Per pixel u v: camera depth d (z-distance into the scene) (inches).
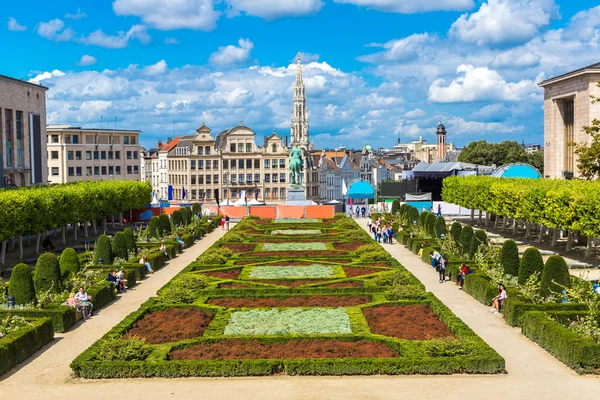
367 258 3080.7
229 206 6077.8
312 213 5679.1
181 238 4097.0
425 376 1537.9
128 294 2591.0
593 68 4756.4
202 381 1518.2
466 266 2655.0
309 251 3425.2
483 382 1493.6
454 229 3484.3
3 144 5531.5
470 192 5054.1
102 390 1467.8
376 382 1496.1
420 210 6107.3
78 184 5206.7
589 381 1503.4
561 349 1646.2
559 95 5285.4
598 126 4158.5
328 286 2488.9
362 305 2144.4
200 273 2812.5
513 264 2561.5
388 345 1710.1
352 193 6707.7
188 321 1966.0
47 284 2357.3
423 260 3378.4
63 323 1999.3
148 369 1542.8
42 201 3774.6
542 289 2203.5
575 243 3954.2
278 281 2600.9
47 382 1535.4
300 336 1760.6
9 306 2118.6
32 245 4370.1
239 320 1980.8
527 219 3959.2
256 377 1540.4
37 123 6279.5
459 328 1787.6
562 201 3405.5
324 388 1456.7
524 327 1895.9
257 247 3649.1
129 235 3353.8
